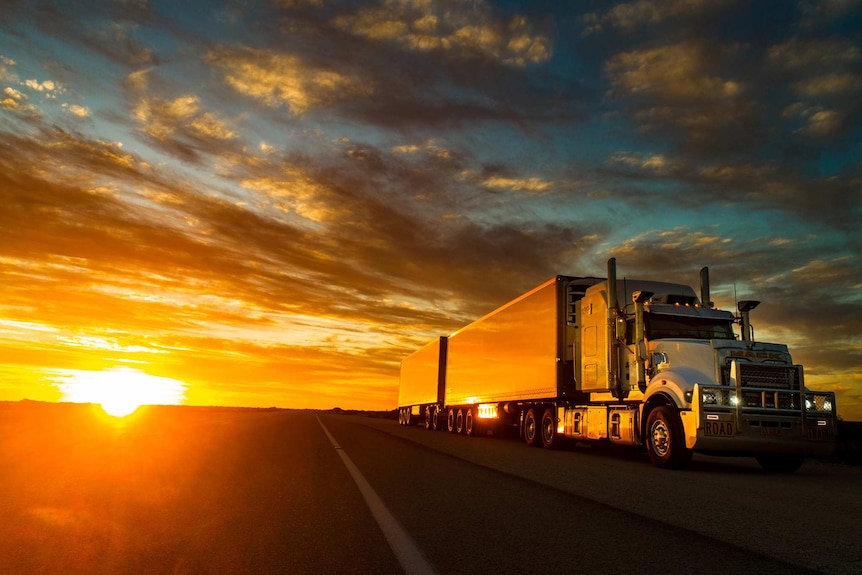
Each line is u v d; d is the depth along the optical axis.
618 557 4.96
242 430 25.06
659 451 13.20
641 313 14.40
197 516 6.55
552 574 4.47
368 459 13.23
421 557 4.90
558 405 18.53
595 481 10.06
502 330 22.67
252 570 4.52
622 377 15.24
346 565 4.66
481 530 5.94
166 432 22.16
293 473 10.38
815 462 18.95
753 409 12.28
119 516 6.51
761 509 7.54
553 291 18.02
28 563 4.66
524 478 10.23
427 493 8.32
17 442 16.34
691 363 13.20
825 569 4.72
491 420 24.36
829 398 12.65
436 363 34.12
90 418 40.00
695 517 6.84
